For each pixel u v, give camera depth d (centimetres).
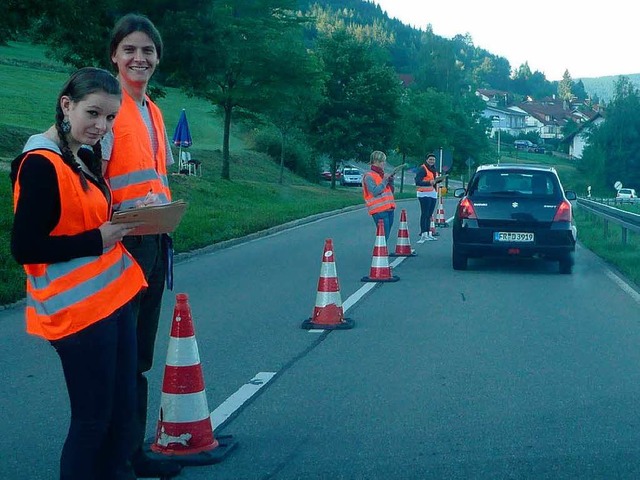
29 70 6812
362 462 523
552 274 1438
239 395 676
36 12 1973
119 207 464
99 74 368
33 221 356
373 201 1479
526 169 1463
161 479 495
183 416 530
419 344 867
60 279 369
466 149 7488
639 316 1032
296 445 556
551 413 624
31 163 358
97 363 377
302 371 755
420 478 495
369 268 1512
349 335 916
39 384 726
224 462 524
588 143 10331
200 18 2725
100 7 2134
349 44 5356
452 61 13038
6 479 500
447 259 1662
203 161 4881
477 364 779
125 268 393
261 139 5862
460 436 571
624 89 9969
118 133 462
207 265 1570
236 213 2639
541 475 499
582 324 978
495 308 1086
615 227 2580
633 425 595
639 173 9712
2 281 1202
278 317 1031
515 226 1414
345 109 5331
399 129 5684
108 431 404
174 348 535
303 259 1670
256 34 3541
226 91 3709
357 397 669
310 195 4459
